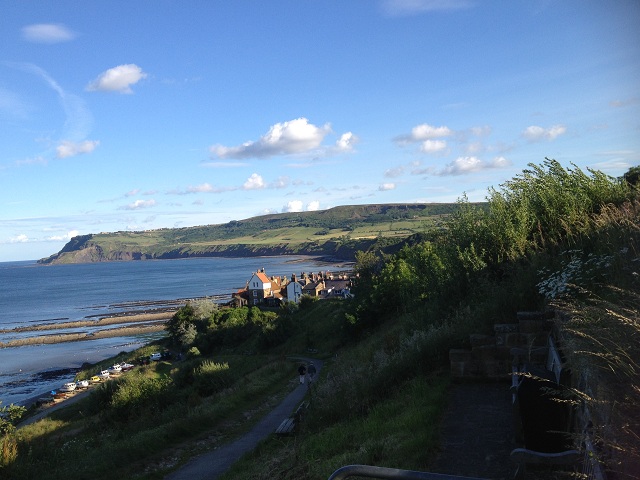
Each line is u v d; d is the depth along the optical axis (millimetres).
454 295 13320
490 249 12688
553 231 11234
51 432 25562
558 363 5918
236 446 14305
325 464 7410
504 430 6660
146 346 76062
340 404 11055
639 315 3789
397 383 10406
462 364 8930
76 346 90125
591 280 7047
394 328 21531
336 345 42531
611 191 11086
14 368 73375
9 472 11922
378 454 6824
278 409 19219
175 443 14953
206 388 26641
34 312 147125
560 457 3422
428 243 21094
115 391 26188
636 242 6562
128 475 12211
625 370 3521
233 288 184500
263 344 54938
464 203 14258
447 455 6098
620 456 3219
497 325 8750
